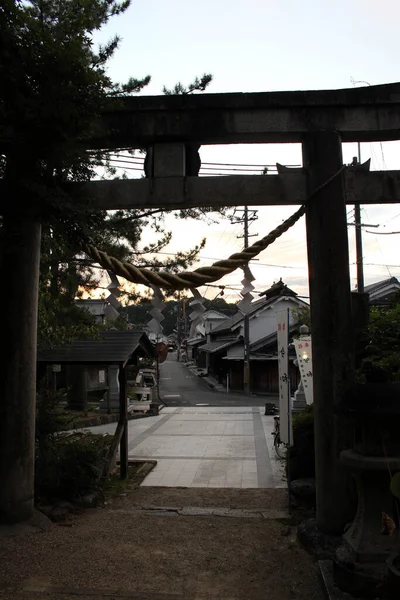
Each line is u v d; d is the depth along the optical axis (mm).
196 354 65125
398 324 6535
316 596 4332
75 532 5926
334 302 5539
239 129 5891
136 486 8625
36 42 4453
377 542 4094
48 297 9297
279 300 33375
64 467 7199
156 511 6895
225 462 10688
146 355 10562
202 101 5918
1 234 5703
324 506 5383
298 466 7285
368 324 6789
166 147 6031
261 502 7465
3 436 5941
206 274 5012
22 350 6055
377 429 4258
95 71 4836
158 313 5520
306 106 5836
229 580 4656
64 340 9352
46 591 4418
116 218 9812
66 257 9938
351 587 4039
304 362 10461
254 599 4297
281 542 5598
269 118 5867
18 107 4680
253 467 10156
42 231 6766
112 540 5668
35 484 6879
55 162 5387
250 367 34094
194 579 4676
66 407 19250
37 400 8023
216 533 5922
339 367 5461
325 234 5621
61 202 4973
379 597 3930
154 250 10875
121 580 4645
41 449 7410
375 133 5852
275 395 30578
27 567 4902
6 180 5207
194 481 9039
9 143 5098
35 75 4613
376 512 4238
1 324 6016
